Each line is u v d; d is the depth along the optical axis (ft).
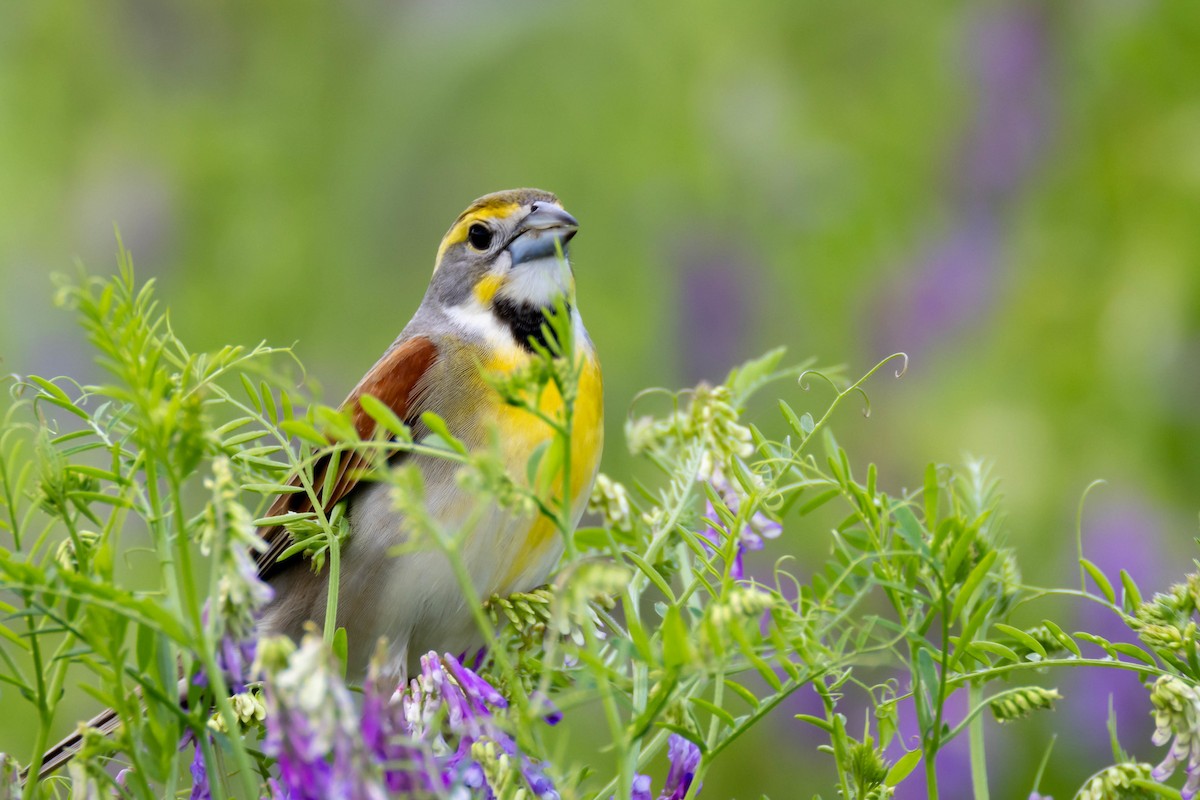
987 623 19.48
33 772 15.07
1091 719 35.73
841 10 49.44
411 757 13.92
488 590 26.25
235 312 50.55
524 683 19.11
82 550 15.74
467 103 49.98
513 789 14.64
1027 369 40.24
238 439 18.35
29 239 52.42
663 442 22.00
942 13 48.29
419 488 14.02
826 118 49.49
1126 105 41.86
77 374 51.26
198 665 15.51
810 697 38.06
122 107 54.60
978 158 45.21
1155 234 40.04
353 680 27.53
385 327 49.83
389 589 26.30
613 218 49.44
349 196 50.78
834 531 19.27
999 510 21.83
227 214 52.42
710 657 14.12
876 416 43.55
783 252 48.47
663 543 20.48
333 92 53.31
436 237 50.29
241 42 55.01
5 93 54.60
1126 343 38.86
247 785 13.89
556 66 49.88
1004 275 43.11
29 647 16.70
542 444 14.89
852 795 17.16
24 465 16.38
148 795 14.71
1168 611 17.35
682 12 49.93
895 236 47.88
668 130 49.57
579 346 28.35
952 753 35.29
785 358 47.01
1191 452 38.37
